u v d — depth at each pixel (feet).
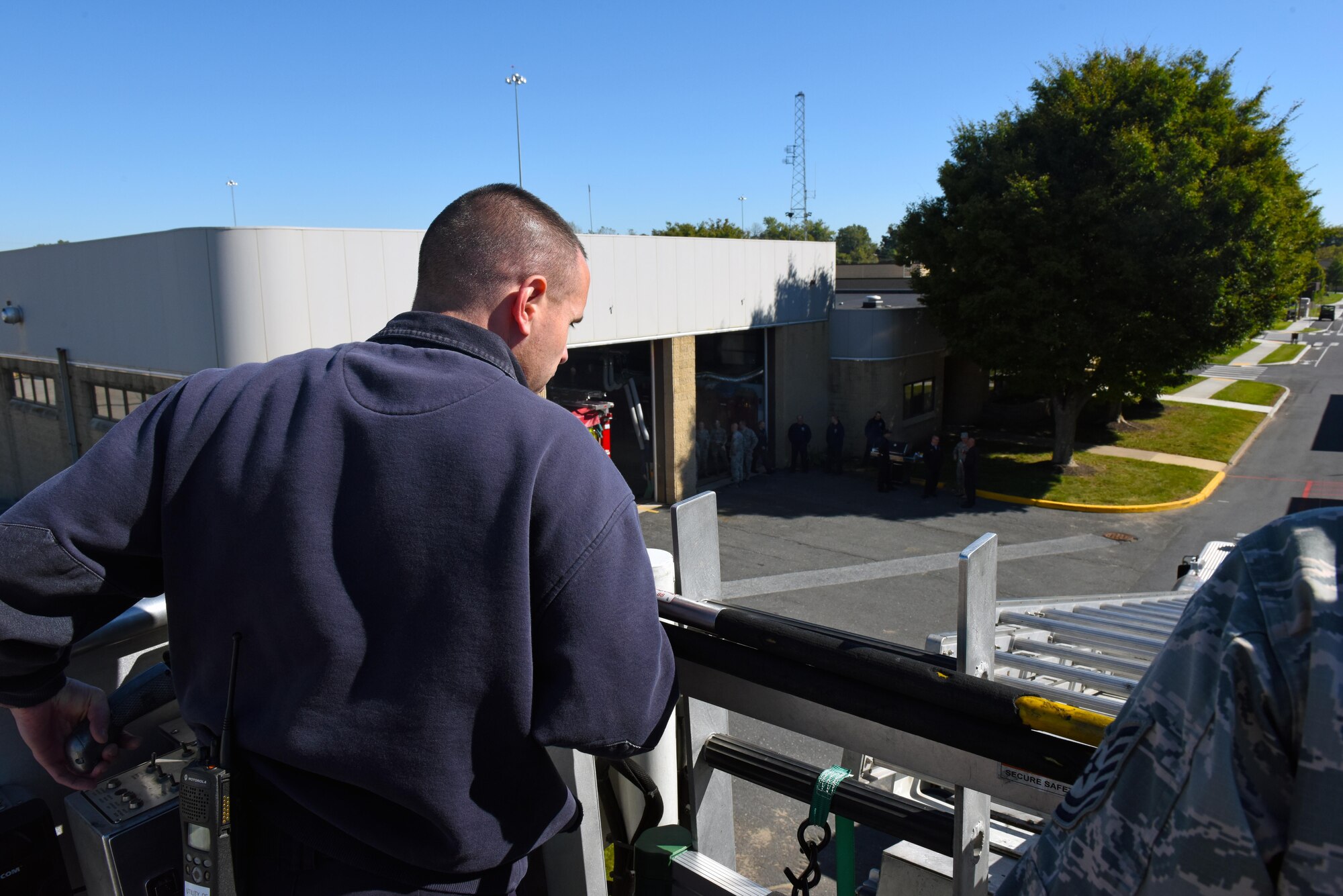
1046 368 63.93
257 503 3.69
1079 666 12.17
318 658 3.60
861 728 4.76
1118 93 60.80
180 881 5.45
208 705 3.98
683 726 6.08
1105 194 58.59
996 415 91.56
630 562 3.79
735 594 45.70
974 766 4.37
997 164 62.59
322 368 4.01
